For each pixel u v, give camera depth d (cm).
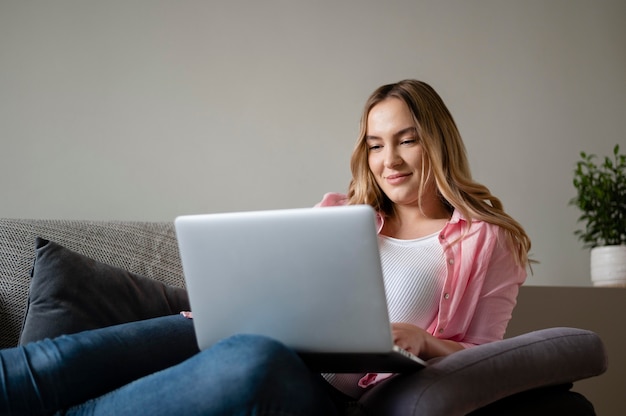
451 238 170
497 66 356
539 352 131
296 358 108
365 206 108
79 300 167
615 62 373
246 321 118
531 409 130
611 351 236
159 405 107
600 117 367
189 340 148
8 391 120
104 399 117
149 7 316
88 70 306
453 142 179
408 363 120
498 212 174
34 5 304
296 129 326
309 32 334
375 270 109
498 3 361
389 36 343
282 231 112
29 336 161
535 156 356
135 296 175
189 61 318
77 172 299
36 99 299
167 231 200
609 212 305
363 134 180
